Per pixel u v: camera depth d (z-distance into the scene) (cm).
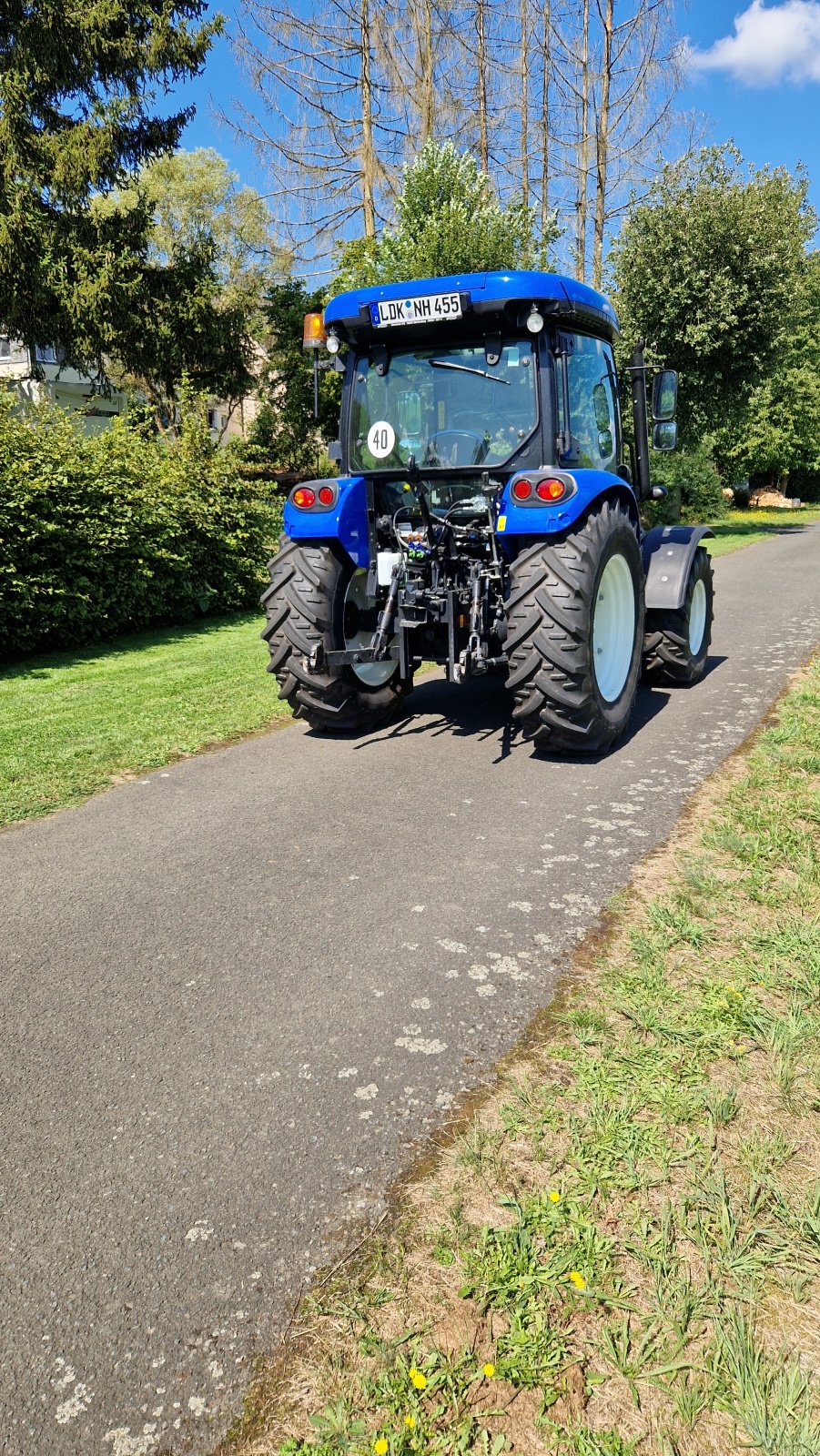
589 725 461
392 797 432
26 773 479
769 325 1938
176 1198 192
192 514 1001
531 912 308
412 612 494
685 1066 221
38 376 2042
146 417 1306
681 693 616
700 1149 194
